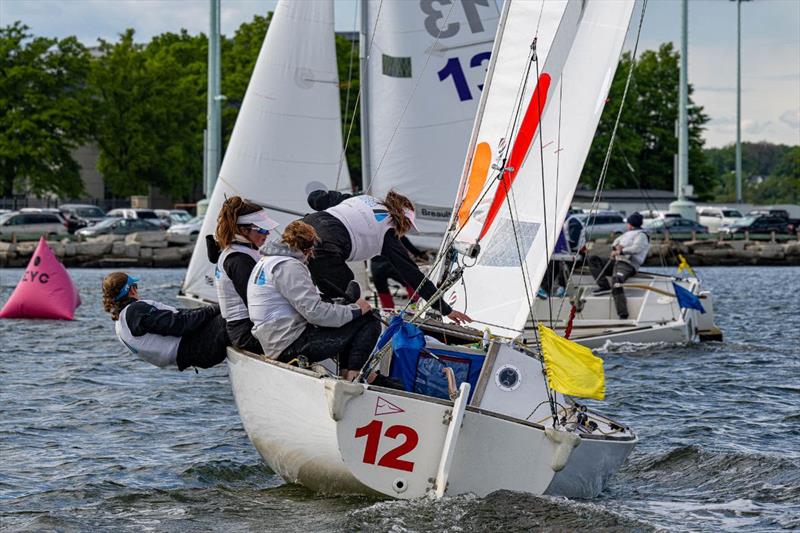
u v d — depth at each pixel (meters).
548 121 38.62
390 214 31.70
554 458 27.42
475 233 38.97
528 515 26.77
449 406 26.91
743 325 81.81
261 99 69.94
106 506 30.00
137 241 175.50
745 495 31.20
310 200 36.41
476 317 38.47
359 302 28.88
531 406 30.31
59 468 34.75
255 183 69.94
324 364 30.33
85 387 50.88
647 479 33.28
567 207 38.28
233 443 38.38
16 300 82.12
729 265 184.12
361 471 27.12
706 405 46.22
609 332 63.66
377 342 28.45
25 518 28.91
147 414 44.16
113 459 36.00
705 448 37.00
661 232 198.62
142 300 32.47
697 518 28.77
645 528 26.64
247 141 69.81
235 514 28.81
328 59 70.69
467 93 70.44
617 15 38.69
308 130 70.44
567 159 38.53
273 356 29.22
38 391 49.72
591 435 29.30
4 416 43.62
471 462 27.30
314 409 27.36
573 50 38.72
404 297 66.56
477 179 39.62
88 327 77.06
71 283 83.50
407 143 70.56
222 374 54.97
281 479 32.44
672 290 66.94
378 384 28.72
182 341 32.03
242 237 30.67
